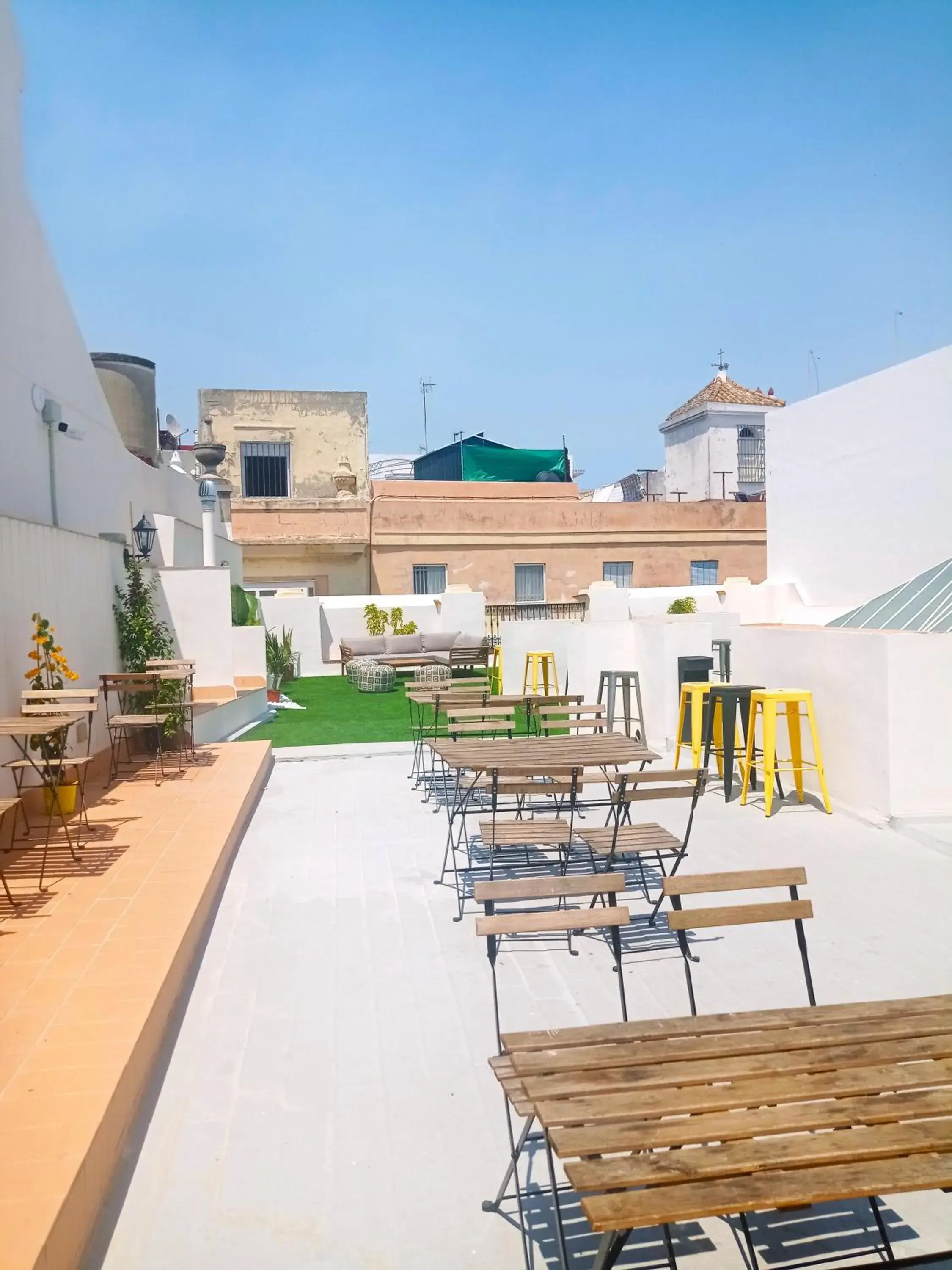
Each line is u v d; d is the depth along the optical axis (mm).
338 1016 4457
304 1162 3311
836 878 6492
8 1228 2521
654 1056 2873
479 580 27422
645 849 5648
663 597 25609
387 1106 3670
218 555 18000
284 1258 2826
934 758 7797
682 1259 2859
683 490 41750
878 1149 2375
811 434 20375
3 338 9727
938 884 6320
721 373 42094
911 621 9695
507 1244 2906
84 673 9281
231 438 31641
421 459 39781
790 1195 2250
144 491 15766
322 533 26594
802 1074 2764
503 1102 3695
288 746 12375
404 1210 3055
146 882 5809
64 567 8750
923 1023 3090
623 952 5211
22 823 7250
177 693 10555
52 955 4594
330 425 32188
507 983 4816
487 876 6648
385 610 24266
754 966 4977
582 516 28109
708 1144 2797
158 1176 3230
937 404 16984
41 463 10805
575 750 7754
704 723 9703
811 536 20484
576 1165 2340
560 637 14109
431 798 9281
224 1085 3834
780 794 8820
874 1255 2861
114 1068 3445
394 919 5785
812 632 8859
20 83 10531
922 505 17438
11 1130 3025
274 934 5547
